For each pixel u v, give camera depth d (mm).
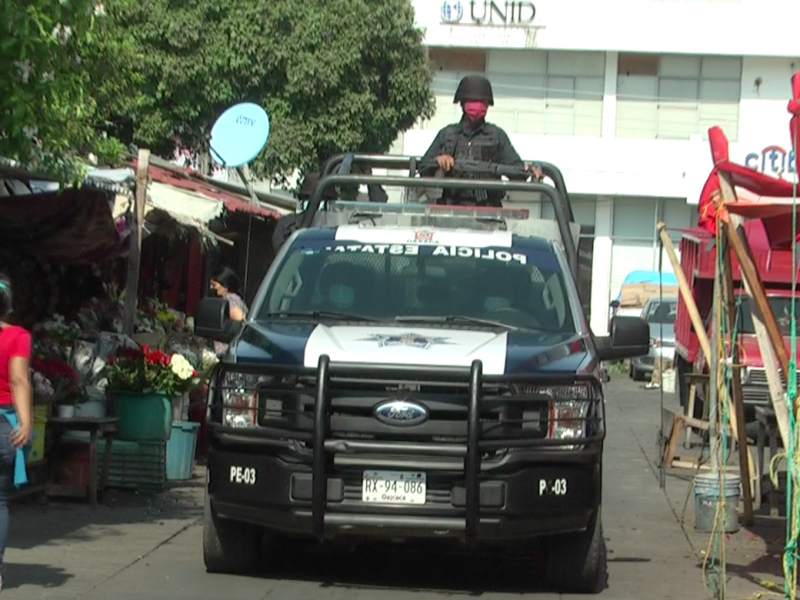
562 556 8617
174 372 12453
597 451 8258
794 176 8125
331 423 7941
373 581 8898
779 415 8328
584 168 43594
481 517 7891
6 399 7578
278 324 8938
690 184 43219
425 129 43688
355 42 25562
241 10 24891
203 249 19469
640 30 42969
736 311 10172
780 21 42688
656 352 31203
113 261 17047
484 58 44000
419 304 9172
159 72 24562
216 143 15828
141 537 10172
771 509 12328
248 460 8125
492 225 10273
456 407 7906
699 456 15914
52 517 10922
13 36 8609
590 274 44062
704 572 9289
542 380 8086
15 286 13875
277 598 8195
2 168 11453
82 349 12891
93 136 10992
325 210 10578
